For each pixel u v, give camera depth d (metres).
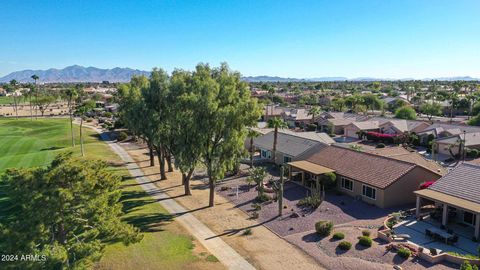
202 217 37.00
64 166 19.86
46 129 99.88
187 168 41.12
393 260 27.25
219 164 39.62
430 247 30.03
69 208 19.30
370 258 27.67
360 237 30.39
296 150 56.78
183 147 39.88
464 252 29.08
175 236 31.48
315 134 68.44
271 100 183.25
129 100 52.62
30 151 66.00
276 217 36.94
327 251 29.03
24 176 19.39
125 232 22.02
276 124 60.12
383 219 36.34
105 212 21.98
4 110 165.50
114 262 24.94
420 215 36.53
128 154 70.69
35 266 16.16
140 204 40.81
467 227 34.03
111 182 23.45
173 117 42.59
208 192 46.19
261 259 27.58
